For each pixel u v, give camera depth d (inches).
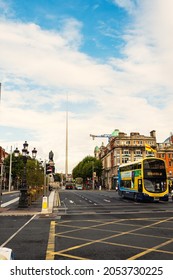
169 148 3850.9
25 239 486.6
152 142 4133.9
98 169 5007.4
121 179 1815.9
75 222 711.7
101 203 1382.9
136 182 1471.5
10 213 903.7
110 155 4687.5
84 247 418.9
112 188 4377.5
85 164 5201.8
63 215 878.4
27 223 699.4
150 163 1395.2
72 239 484.7
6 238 496.7
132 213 924.6
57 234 537.3
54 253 380.5
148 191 1365.7
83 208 1118.4
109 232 557.0
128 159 4060.0
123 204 1321.4
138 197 1435.8
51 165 1143.6
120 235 521.7
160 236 509.4
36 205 1222.9
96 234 534.6
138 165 1454.2
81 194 2337.6
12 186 3791.8
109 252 386.0
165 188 1382.9
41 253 381.7
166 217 808.9
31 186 1603.1
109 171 4746.6
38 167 1802.4
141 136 4148.6
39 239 486.3
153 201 1514.5
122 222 704.4
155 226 633.6
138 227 620.4
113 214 896.3
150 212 954.1
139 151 4092.0
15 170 3609.7
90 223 691.4
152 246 424.2
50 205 1223.5
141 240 471.5
